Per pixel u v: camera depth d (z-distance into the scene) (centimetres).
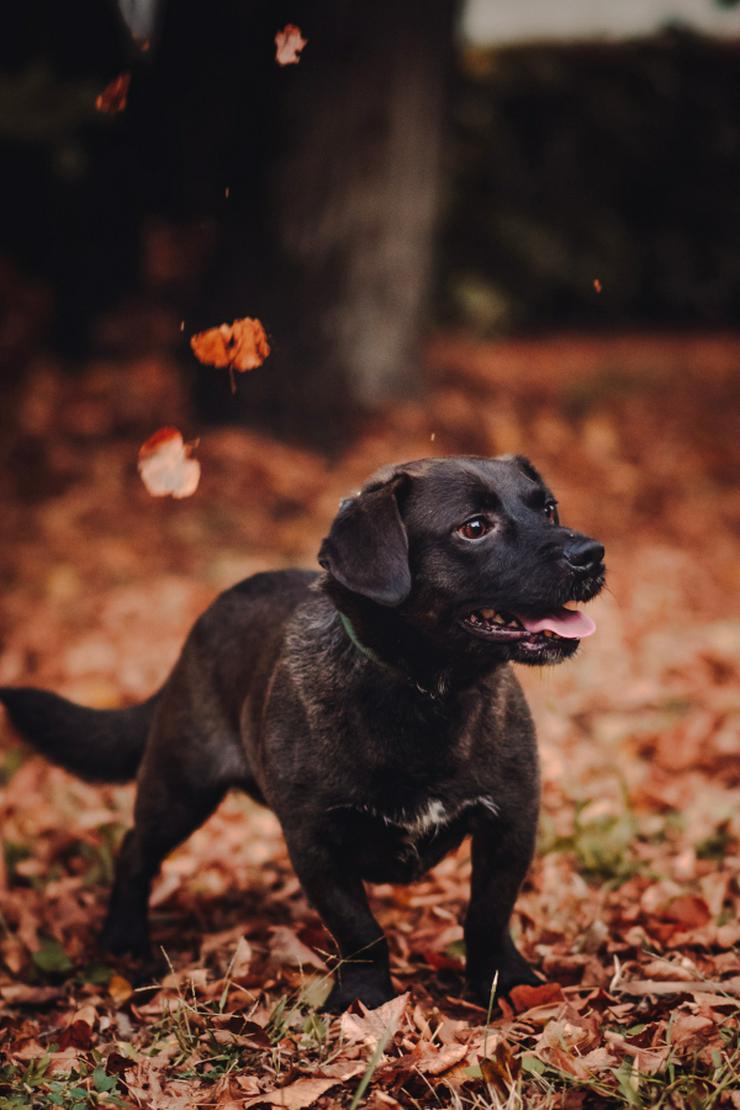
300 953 380
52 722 442
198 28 1116
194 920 440
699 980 349
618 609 792
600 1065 297
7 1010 372
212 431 1045
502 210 1716
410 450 1046
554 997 337
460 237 1703
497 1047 305
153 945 419
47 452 1034
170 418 1091
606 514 1020
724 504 1066
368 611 335
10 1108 299
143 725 443
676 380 1460
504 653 331
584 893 421
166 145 1202
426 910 420
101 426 1086
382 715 334
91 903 450
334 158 1032
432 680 335
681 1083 288
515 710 349
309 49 1015
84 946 418
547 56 1697
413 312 1116
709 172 1767
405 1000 326
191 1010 337
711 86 1727
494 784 343
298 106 1019
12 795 549
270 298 1033
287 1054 323
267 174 1024
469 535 335
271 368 1037
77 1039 339
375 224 1057
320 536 891
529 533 336
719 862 450
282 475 984
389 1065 303
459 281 1688
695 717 591
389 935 406
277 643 372
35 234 1297
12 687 442
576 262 1759
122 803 536
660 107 1728
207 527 914
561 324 1828
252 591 410
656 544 953
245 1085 305
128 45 1236
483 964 358
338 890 346
